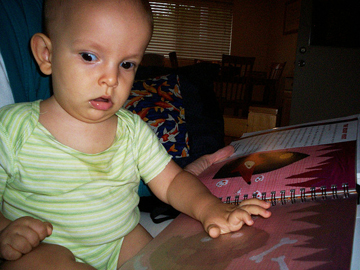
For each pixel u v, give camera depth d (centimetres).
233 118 158
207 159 90
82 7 48
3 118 53
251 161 77
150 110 108
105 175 59
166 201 67
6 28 61
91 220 57
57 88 52
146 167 68
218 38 621
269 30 625
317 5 294
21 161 53
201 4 604
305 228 44
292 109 310
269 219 51
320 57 301
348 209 48
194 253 44
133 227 64
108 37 48
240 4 612
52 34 51
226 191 68
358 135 71
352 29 297
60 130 56
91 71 49
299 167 65
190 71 131
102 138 60
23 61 64
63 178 55
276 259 38
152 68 131
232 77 389
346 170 58
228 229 50
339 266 34
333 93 305
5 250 44
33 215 55
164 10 599
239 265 38
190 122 111
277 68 514
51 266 44
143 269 42
